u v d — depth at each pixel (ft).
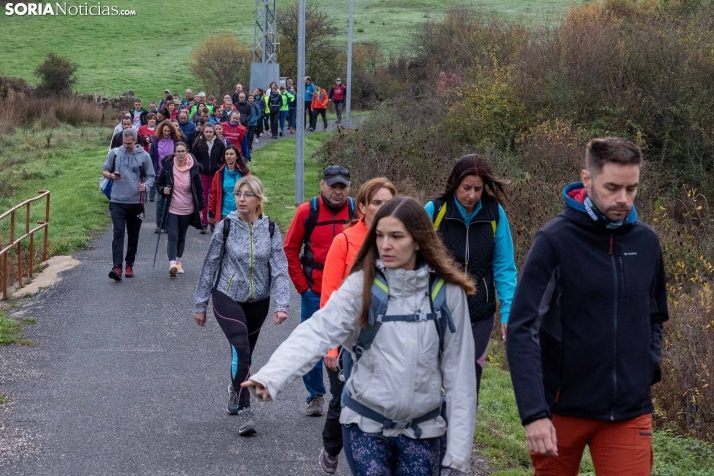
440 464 12.42
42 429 20.12
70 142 102.47
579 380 11.76
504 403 23.66
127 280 37.78
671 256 40.60
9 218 55.88
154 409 21.81
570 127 68.74
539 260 11.68
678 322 30.19
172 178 37.99
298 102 56.85
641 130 71.77
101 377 24.41
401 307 11.47
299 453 19.06
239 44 184.85
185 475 17.66
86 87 188.65
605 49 75.97
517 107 76.69
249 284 20.36
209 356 26.91
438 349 11.66
